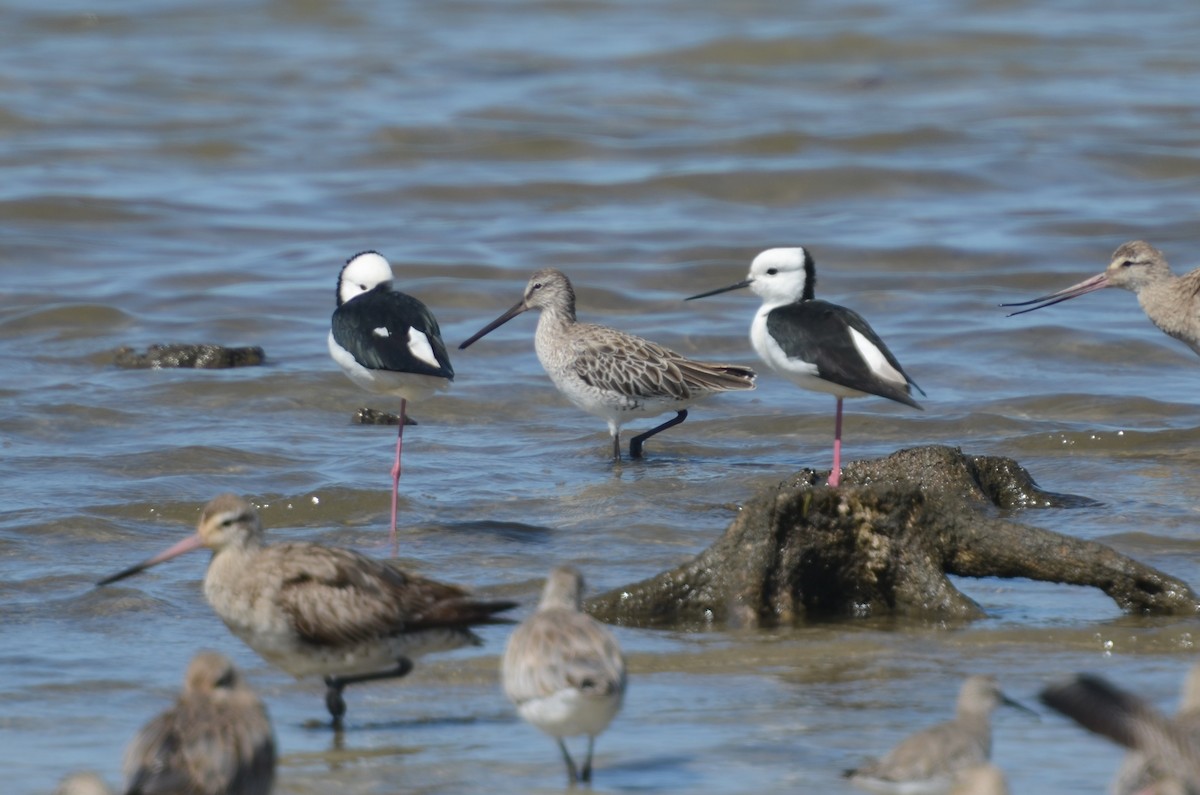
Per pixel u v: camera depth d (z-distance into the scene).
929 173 31.91
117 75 40.72
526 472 16.58
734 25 47.19
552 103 38.66
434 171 32.97
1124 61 42.97
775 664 10.92
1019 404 19.11
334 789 8.78
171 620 11.86
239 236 28.56
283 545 9.82
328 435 17.95
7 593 12.36
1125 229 28.41
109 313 23.38
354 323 14.75
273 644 9.63
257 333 22.81
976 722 8.42
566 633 8.55
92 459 16.59
